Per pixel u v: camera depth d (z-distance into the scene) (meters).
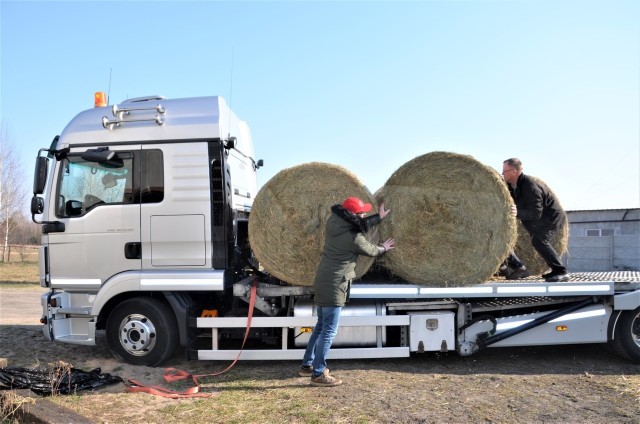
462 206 4.83
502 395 4.28
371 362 5.37
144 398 4.25
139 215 5.07
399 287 4.88
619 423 3.68
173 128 5.09
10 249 26.55
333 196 4.83
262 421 3.73
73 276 5.19
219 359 5.03
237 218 5.55
